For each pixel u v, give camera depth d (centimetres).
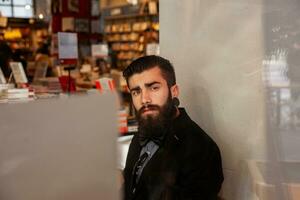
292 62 137
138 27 963
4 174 48
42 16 601
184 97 174
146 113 130
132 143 141
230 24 153
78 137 54
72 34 255
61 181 52
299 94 136
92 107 55
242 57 151
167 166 131
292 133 139
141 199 130
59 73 316
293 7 135
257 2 143
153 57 134
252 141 150
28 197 50
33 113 51
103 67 454
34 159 50
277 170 143
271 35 141
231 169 158
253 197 150
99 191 56
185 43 172
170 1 177
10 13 568
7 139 49
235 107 155
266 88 144
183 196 130
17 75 234
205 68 165
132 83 133
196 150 135
